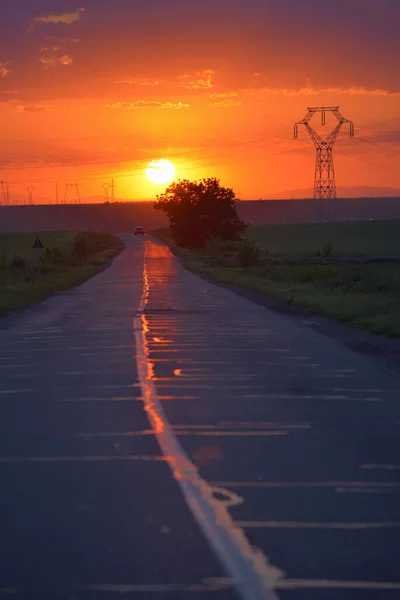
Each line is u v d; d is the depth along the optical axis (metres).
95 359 45.72
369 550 15.93
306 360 45.28
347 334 59.31
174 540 16.42
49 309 83.88
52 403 32.47
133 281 140.88
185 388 36.03
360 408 31.55
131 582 14.26
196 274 165.75
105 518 17.86
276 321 69.44
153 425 28.17
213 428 27.80
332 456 23.92
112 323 67.75
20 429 27.62
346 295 94.31
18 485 20.62
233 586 14.10
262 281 129.50
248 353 48.31
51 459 23.42
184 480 21.05
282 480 21.22
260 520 17.80
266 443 25.59
